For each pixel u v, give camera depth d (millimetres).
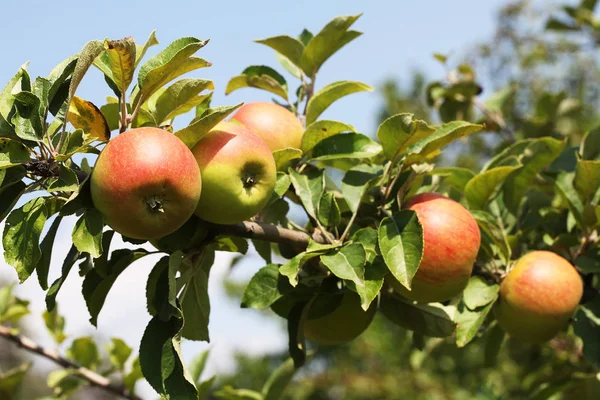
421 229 862
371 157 962
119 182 790
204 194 840
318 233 916
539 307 960
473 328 945
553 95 1445
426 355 1285
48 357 1229
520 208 1112
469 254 913
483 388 1089
